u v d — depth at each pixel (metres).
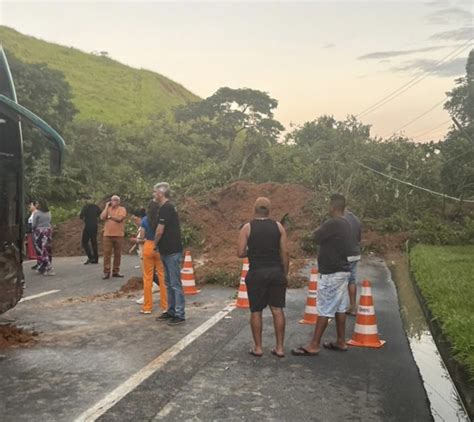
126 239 18.00
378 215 19.80
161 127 48.81
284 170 24.27
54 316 8.41
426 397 5.13
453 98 28.89
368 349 6.74
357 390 5.29
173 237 7.89
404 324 8.20
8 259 7.05
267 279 6.26
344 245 6.42
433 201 20.50
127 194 22.23
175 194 23.27
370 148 22.34
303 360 6.24
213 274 11.49
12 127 7.30
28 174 29.12
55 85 35.56
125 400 4.96
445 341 6.77
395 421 4.58
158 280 8.75
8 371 5.73
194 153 43.53
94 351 6.49
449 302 8.43
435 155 21.88
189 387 5.31
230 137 50.12
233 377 5.62
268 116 52.78
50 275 12.84
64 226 19.34
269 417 4.62
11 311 8.77
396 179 19.64
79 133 38.97
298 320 8.32
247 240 6.34
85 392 5.14
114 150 40.69
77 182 32.06
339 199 6.50
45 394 5.09
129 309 8.97
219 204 19.88
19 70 32.75
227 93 51.56
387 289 10.97
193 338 7.11
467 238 17.66
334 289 6.40
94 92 68.69
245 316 8.45
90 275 12.87
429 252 14.76
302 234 16.95
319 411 4.77
